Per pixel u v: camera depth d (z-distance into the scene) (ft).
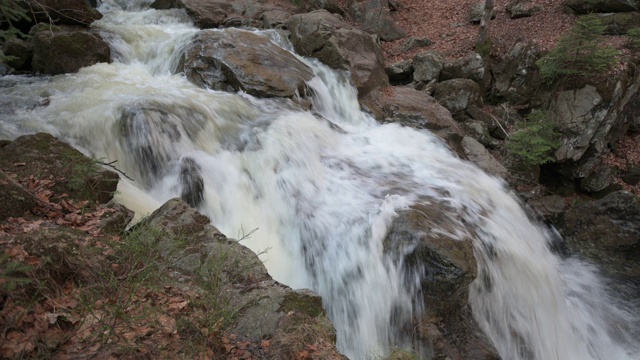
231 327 15.35
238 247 18.74
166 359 13.00
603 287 35.35
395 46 54.60
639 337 32.68
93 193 20.18
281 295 16.56
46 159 20.89
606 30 48.65
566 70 42.86
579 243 38.45
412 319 23.66
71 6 39.60
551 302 30.40
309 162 31.53
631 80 43.16
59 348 11.98
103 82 33.73
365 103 42.32
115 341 12.62
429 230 25.17
